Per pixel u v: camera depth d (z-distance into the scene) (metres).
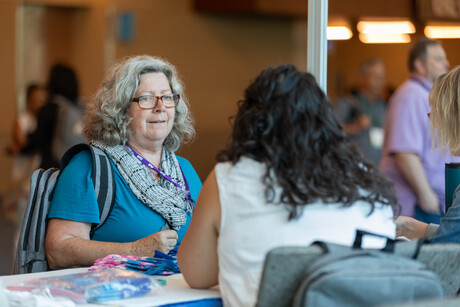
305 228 2.13
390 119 4.87
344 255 1.96
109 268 2.55
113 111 3.29
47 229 3.18
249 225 2.15
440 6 9.50
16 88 11.31
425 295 1.92
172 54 12.10
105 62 11.65
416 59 4.84
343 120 6.83
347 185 2.15
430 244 2.17
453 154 2.93
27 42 11.36
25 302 2.19
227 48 12.47
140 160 3.35
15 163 8.67
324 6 3.28
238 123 2.22
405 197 4.71
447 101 2.91
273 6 11.96
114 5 11.63
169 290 2.40
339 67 10.91
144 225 3.22
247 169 2.18
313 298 1.87
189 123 3.65
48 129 7.03
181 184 3.45
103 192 3.17
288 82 2.18
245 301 2.12
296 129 2.14
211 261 2.29
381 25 10.59
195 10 12.19
